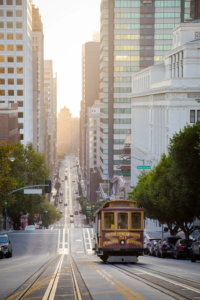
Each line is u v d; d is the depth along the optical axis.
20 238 94.38
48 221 156.38
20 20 179.75
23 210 115.56
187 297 16.28
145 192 74.06
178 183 53.88
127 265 34.97
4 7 179.38
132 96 167.25
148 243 64.44
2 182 60.56
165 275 24.53
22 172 115.62
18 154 117.00
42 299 16.28
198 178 51.31
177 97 102.50
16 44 180.62
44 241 90.12
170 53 122.12
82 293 17.66
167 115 106.56
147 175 84.69
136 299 16.05
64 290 18.69
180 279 22.39
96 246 42.28
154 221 122.25
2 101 181.88
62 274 26.02
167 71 129.88
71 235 100.38
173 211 63.56
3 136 131.75
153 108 128.62
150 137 133.38
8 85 181.75
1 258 54.25
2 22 179.75
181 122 102.75
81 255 65.19
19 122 183.12
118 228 38.31
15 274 26.88
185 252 47.69
